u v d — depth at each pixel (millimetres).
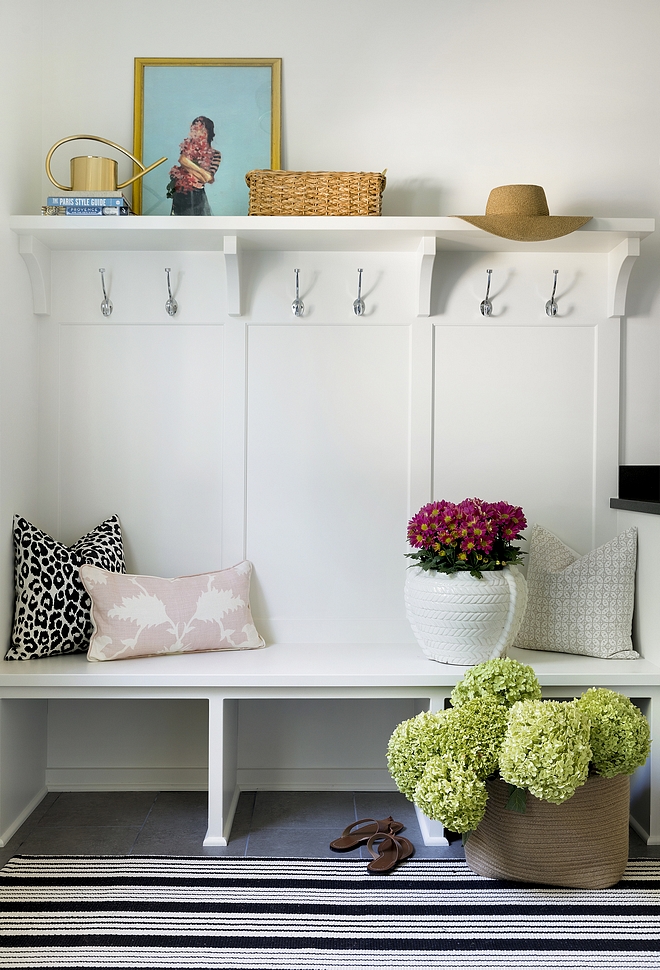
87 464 2721
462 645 2330
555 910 1925
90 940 1792
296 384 2709
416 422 2705
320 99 2699
